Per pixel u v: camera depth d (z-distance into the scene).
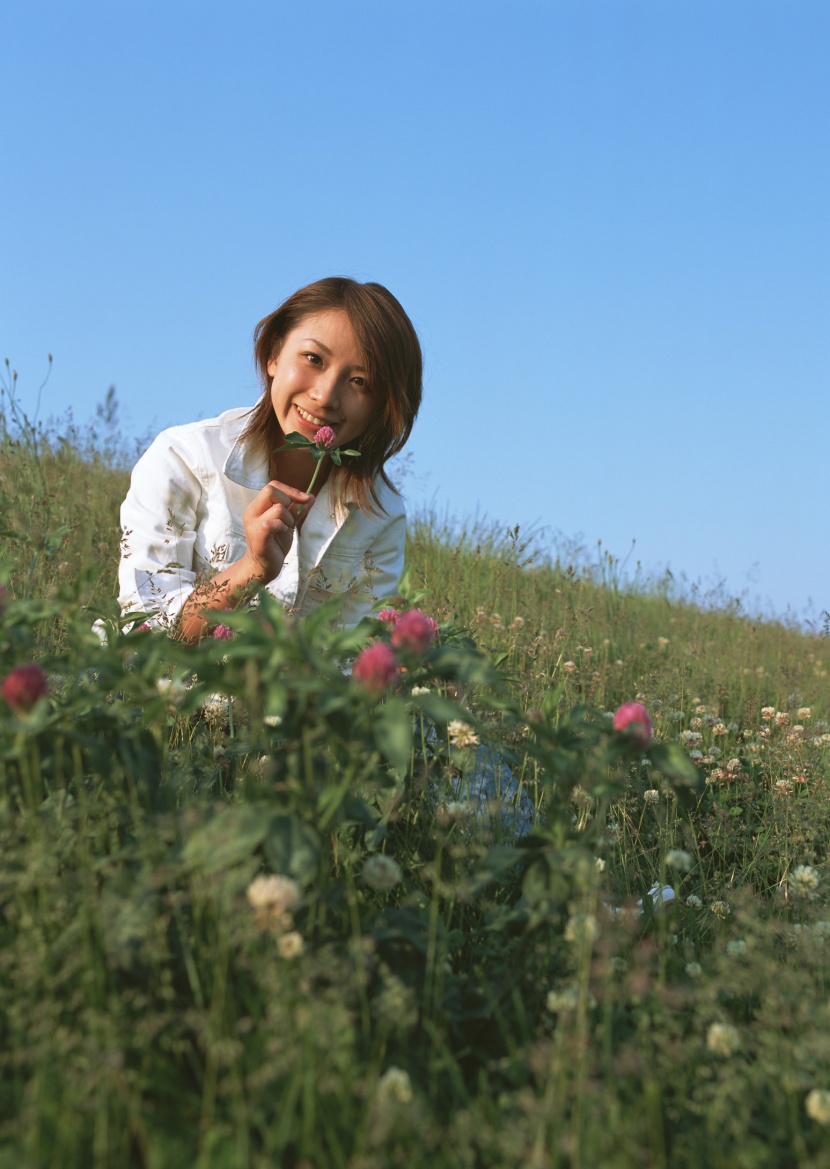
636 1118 1.40
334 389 3.01
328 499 3.38
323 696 1.47
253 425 3.25
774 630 8.27
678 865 2.43
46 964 1.43
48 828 1.63
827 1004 1.78
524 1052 1.53
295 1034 1.33
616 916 1.94
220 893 1.46
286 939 1.45
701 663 5.86
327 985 1.52
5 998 1.42
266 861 1.75
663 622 7.84
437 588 5.79
